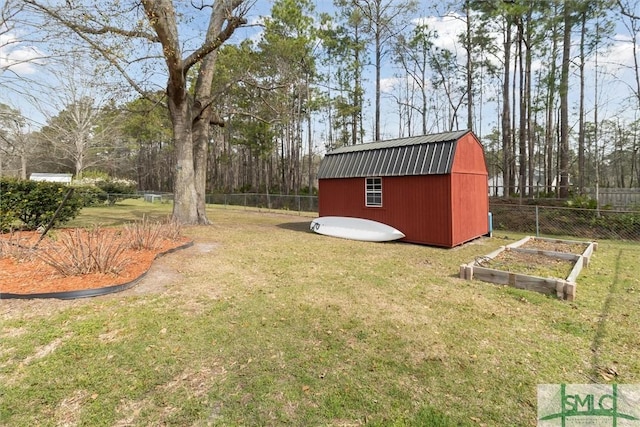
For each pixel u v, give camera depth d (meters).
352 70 25.25
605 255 7.60
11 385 2.59
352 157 11.59
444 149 9.21
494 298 4.70
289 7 19.55
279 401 2.50
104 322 3.76
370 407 2.43
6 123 11.02
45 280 4.91
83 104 24.72
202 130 12.72
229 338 3.47
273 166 36.75
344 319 3.97
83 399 2.47
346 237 10.46
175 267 6.20
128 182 29.81
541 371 2.89
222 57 20.41
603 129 26.64
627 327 3.74
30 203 8.99
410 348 3.29
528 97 18.41
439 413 2.37
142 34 9.17
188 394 2.56
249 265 6.55
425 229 9.41
